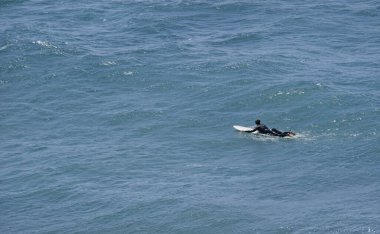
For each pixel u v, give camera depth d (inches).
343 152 7145.7
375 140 7303.2
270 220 5944.9
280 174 6806.1
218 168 7047.2
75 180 6939.0
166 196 6461.6
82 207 6417.3
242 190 6520.7
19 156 7578.7
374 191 6318.9
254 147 7465.6
